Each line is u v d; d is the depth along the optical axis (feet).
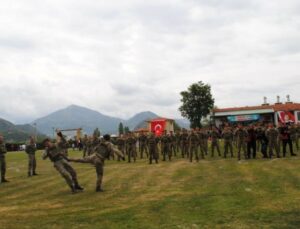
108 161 106.11
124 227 31.76
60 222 34.53
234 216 33.53
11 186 62.23
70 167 53.06
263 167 67.10
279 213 33.94
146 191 49.39
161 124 168.66
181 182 55.47
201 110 288.71
